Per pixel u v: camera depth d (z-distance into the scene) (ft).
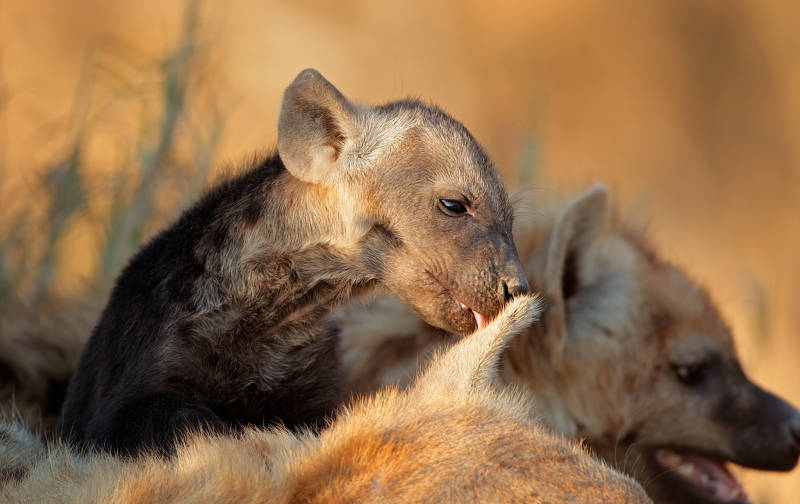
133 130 46.11
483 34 96.48
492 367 17.33
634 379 31.32
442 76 91.86
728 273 78.38
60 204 37.63
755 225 93.81
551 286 29.55
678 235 86.53
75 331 30.32
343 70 87.40
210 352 27.02
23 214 38.17
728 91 100.48
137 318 26.94
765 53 101.45
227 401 27.45
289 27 86.69
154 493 14.85
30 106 64.13
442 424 15.48
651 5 101.14
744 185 97.14
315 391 28.37
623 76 98.84
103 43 42.60
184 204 34.60
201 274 27.27
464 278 26.17
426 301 26.76
